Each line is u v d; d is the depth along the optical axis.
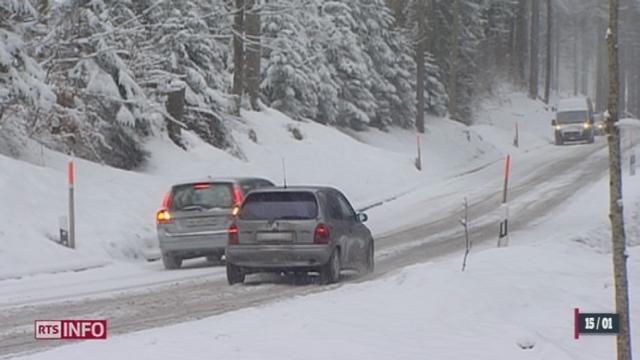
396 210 40.44
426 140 70.81
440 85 80.50
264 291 19.25
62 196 27.86
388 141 65.62
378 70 69.88
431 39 84.62
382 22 70.25
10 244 23.48
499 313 14.63
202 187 24.14
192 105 41.16
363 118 64.31
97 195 29.19
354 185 46.44
